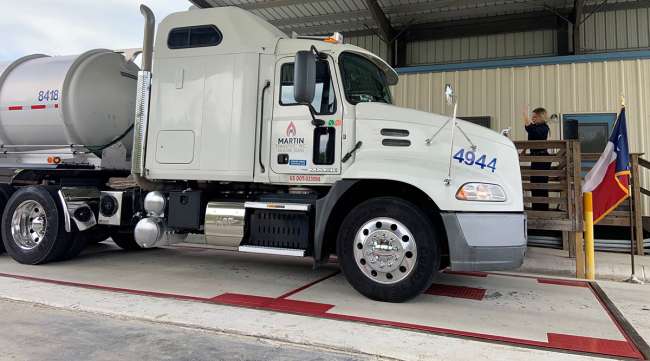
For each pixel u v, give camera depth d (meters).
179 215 5.23
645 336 3.40
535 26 11.20
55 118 5.74
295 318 3.72
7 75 6.10
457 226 4.01
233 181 5.02
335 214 4.63
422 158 4.26
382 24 11.21
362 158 4.46
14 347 3.07
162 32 5.17
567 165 5.60
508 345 3.17
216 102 4.90
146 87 5.23
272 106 4.81
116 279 5.10
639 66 8.05
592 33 10.77
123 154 6.29
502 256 4.02
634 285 5.18
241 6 10.90
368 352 3.03
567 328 3.57
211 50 4.96
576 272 5.58
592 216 5.65
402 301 4.23
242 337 3.31
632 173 6.78
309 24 12.06
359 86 4.85
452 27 11.87
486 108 8.88
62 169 5.87
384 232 4.21
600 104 8.22
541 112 6.40
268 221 4.77
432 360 2.90
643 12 10.45
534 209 6.31
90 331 3.40
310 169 4.62
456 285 5.04
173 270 5.68
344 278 5.32
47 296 4.29
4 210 6.03
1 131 6.07
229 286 4.84
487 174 4.18
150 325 3.56
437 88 9.23
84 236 6.14
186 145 5.00
